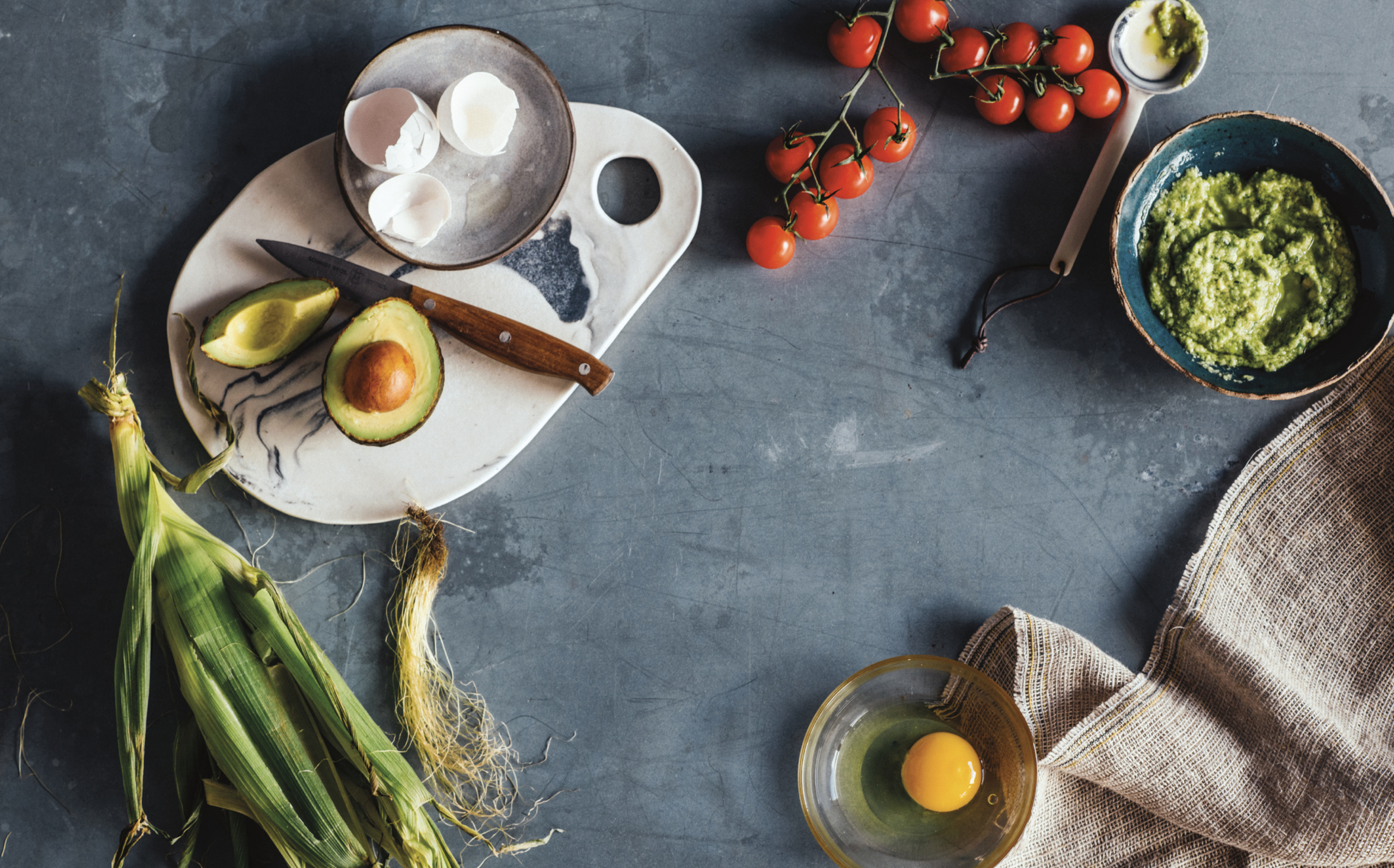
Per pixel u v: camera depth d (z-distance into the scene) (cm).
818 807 105
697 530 107
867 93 106
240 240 105
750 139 106
